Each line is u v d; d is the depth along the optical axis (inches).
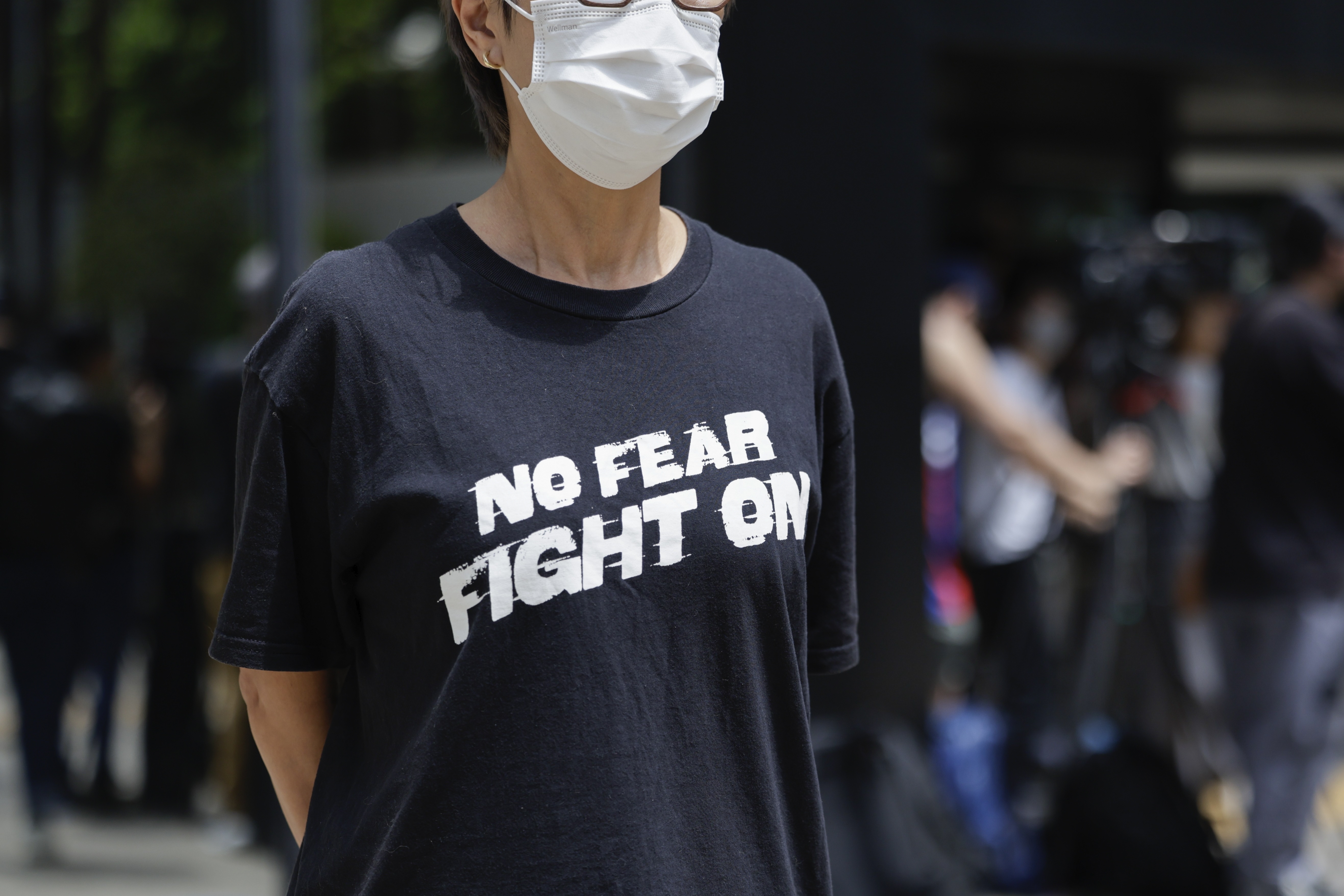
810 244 210.8
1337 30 284.4
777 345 77.9
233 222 201.3
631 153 74.7
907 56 220.8
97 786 201.0
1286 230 241.9
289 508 73.5
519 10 75.7
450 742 69.4
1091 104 299.9
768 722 75.1
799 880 76.7
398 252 74.4
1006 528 250.2
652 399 73.0
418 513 69.8
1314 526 230.7
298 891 76.1
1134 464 232.8
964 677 263.6
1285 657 231.3
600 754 69.2
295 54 198.4
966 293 243.1
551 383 71.9
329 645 76.9
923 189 223.5
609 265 76.6
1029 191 343.0
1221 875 219.8
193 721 201.9
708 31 77.2
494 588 69.1
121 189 199.8
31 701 199.6
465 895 69.1
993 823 228.5
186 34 200.8
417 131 195.0
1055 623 251.4
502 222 77.0
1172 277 243.6
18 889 200.4
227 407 200.2
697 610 72.0
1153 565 245.1
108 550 200.5
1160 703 247.6
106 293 199.2
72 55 197.8
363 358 71.4
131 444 200.2
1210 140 345.4
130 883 200.2
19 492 197.8
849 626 88.0
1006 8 231.6
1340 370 227.0
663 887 69.8
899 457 221.0
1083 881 223.9
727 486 72.9
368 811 73.1
